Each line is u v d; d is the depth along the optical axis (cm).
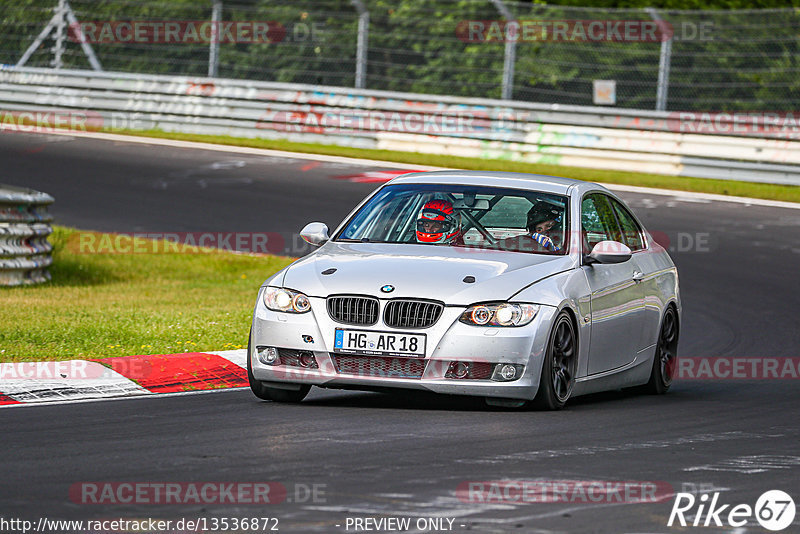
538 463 1805
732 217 5938
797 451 2000
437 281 2288
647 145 7275
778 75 7725
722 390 2881
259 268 4875
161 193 6219
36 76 8700
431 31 8538
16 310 3528
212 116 8362
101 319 3381
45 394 2411
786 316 4053
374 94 7994
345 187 6500
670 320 2886
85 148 7525
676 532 1430
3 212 4178
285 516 1437
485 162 7494
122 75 8538
